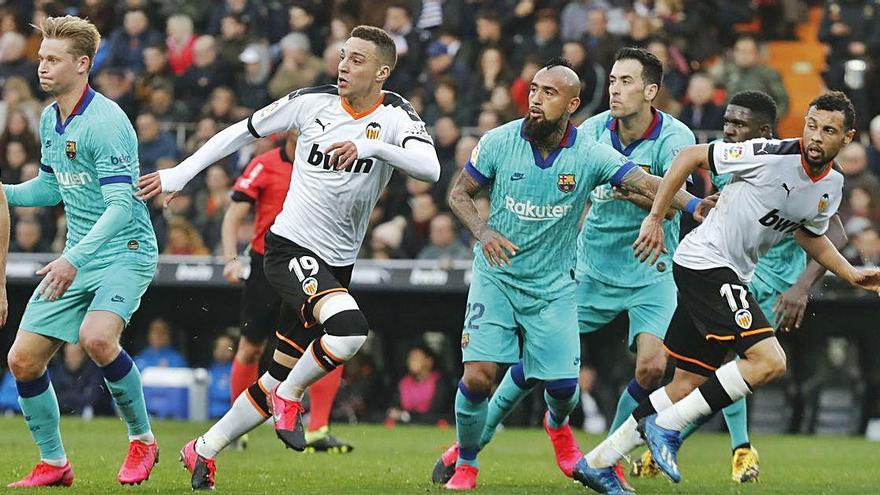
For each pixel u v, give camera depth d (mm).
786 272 34656
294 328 27281
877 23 62000
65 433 43656
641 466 32938
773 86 57719
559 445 30734
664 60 57500
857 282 27172
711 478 33469
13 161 59531
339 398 51844
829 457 41125
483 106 57469
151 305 52406
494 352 27781
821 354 50812
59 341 27172
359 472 32750
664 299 31516
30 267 51750
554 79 26984
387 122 27047
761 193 26047
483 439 30203
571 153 27438
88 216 27562
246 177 38062
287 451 39406
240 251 53500
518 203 27609
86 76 27078
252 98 61406
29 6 68562
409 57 61438
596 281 32156
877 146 54156
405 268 49969
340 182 26859
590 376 51312
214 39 62719
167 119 60344
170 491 26500
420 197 52906
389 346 52188
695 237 27000
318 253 27156
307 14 63500
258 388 26875
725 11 63688
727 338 26266
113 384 27047
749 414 52688
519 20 61781
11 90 61781
